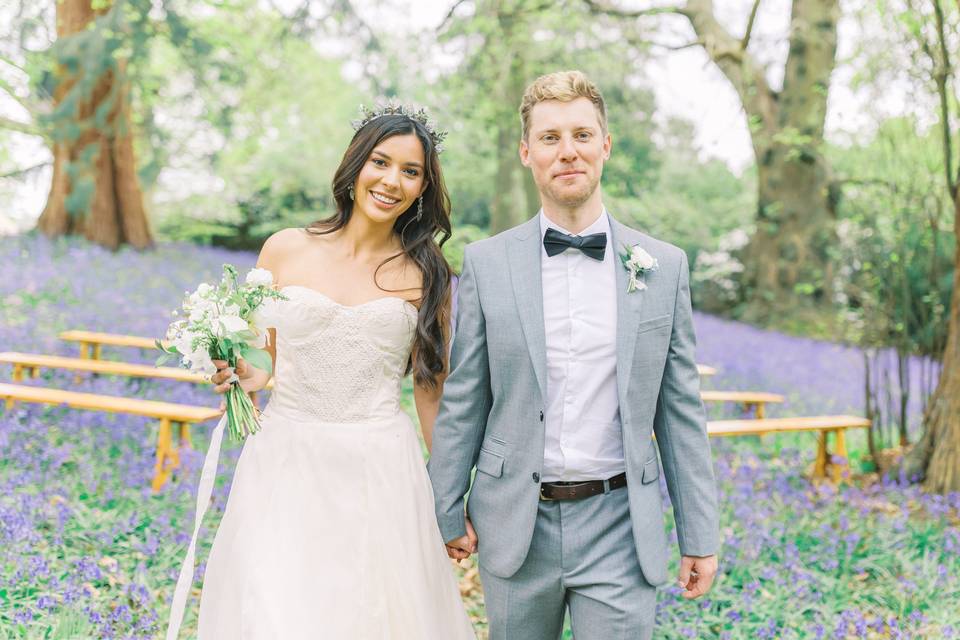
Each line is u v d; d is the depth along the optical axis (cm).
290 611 254
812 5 1376
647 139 1816
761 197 1538
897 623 377
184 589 277
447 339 295
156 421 627
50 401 541
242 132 1652
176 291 1182
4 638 321
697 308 1811
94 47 1136
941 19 566
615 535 246
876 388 664
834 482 621
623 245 251
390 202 279
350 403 279
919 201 654
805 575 413
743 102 1130
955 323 583
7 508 414
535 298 246
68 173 1284
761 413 758
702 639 367
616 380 246
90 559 381
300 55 1636
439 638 278
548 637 260
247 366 293
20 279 1077
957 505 533
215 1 1239
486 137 1631
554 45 1211
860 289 692
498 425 252
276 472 275
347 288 285
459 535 260
